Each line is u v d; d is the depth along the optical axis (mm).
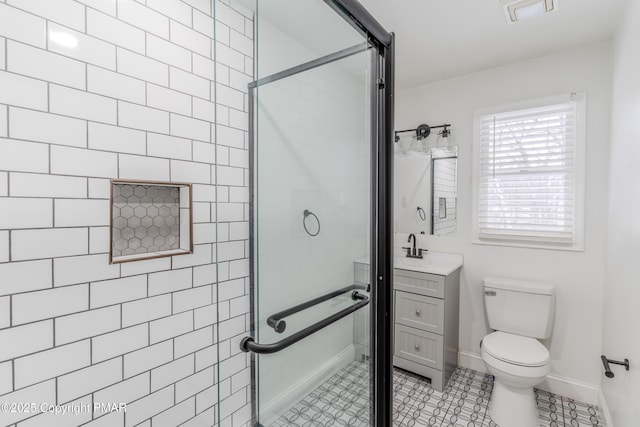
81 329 1096
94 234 1125
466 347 2438
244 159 1659
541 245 2117
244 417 1640
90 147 1113
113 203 1181
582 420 1812
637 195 1204
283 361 1069
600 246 1926
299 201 1084
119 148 1191
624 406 1333
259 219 983
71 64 1063
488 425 1783
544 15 1654
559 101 2049
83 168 1096
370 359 1424
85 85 1098
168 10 1334
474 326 2400
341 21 1168
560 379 2059
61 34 1039
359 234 1348
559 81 2055
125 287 1213
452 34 1851
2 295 930
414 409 1930
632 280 1250
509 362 1704
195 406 1445
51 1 1015
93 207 1122
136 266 1246
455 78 2473
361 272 1362
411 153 2709
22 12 958
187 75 1406
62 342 1051
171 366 1362
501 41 1930
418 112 2660
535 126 2148
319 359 1184
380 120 1422
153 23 1285
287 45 1027
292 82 1047
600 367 1924
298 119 1069
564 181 2053
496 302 2129
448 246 2518
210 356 1507
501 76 2270
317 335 1175
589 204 1956
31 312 984
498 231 2291
